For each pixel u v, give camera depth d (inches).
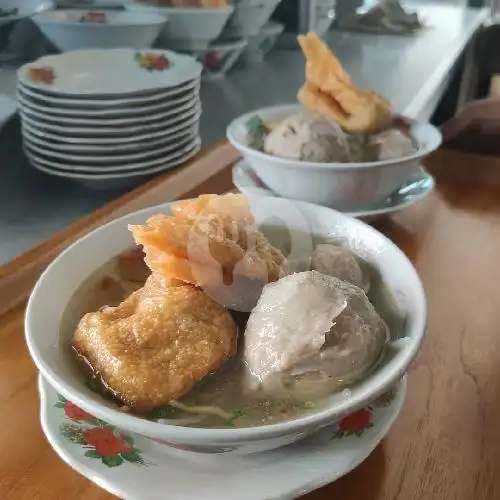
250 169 23.0
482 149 36.5
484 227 21.7
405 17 47.4
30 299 13.2
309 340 11.7
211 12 27.2
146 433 10.4
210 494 11.1
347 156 20.9
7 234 19.0
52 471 12.4
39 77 21.9
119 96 21.1
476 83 56.2
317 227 16.6
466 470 12.4
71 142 20.9
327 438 12.2
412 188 22.5
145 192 21.1
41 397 12.8
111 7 26.6
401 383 13.4
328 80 21.7
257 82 31.1
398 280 14.4
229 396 11.8
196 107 24.4
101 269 14.9
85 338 12.3
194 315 12.5
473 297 18.0
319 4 37.7
